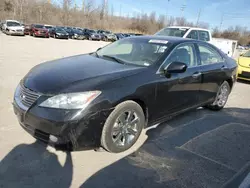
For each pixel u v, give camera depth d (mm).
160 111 3287
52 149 2768
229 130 3877
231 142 3438
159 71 3164
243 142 3471
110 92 2549
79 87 2447
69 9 56812
